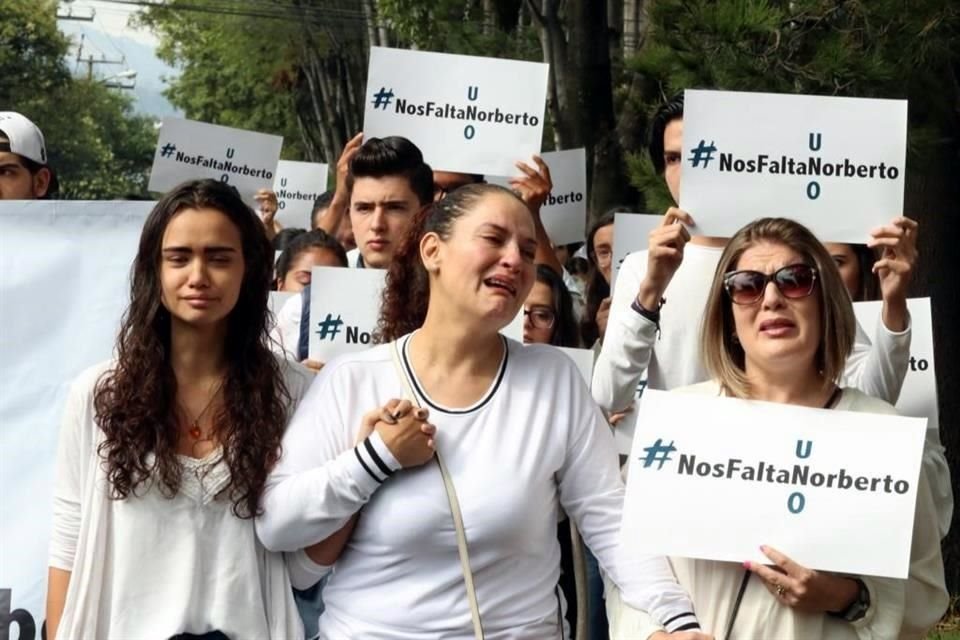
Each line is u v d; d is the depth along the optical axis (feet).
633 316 16.67
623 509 13.98
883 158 16.84
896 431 13.91
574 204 25.89
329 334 19.03
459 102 21.61
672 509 13.96
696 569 14.21
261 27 125.08
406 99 21.65
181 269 14.25
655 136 20.34
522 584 13.79
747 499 13.92
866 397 14.53
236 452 14.12
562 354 14.42
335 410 14.05
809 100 16.84
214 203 14.44
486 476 13.62
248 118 144.77
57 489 14.49
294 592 15.96
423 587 13.65
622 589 14.14
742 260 14.46
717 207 16.87
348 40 112.68
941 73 30.60
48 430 16.10
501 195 14.01
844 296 14.39
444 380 13.98
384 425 13.55
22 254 16.26
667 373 17.51
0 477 15.96
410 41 65.77
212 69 148.36
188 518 14.14
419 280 15.44
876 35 29.76
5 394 16.08
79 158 178.29
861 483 13.85
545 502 13.87
